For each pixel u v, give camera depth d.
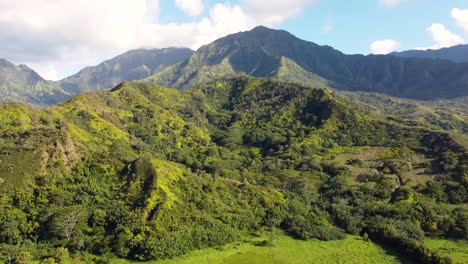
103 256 81.69
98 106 192.25
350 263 84.50
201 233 90.69
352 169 147.62
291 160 163.88
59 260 77.56
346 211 112.56
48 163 105.69
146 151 158.12
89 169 109.69
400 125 187.50
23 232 86.81
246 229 102.06
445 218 104.00
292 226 103.19
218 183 117.62
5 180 97.94
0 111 133.75
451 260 80.44
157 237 85.31
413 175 136.88
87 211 94.06
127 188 102.88
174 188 105.00
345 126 193.50
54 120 143.50
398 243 93.25
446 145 156.12
